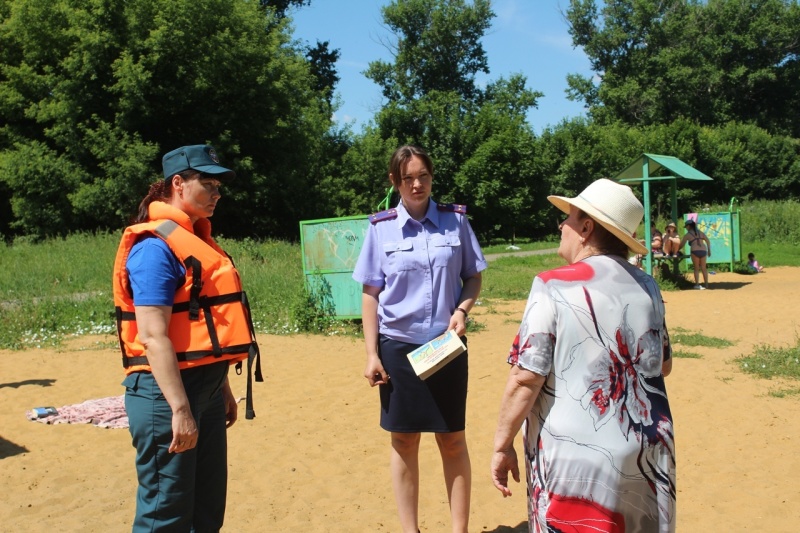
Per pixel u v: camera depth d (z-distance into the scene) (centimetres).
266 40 3097
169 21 2755
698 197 4438
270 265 1625
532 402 265
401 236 376
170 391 284
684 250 1923
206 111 2930
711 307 1348
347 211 3600
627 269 274
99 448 561
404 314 368
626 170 1694
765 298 1455
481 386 748
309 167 3397
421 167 373
